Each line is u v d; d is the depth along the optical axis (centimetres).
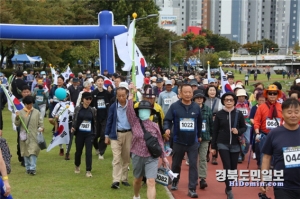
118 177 1357
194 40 15788
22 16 5550
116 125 1348
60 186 1366
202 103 1415
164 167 1155
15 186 1357
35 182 1412
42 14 5756
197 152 1307
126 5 8119
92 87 2544
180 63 11975
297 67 19050
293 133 827
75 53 6925
